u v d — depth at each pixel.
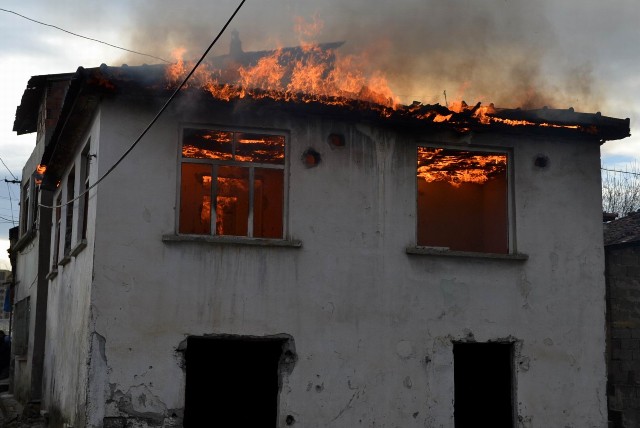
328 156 11.72
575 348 12.34
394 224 11.88
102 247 10.48
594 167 13.05
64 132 12.71
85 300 11.03
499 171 13.38
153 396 10.38
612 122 12.65
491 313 12.05
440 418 11.55
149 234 10.71
